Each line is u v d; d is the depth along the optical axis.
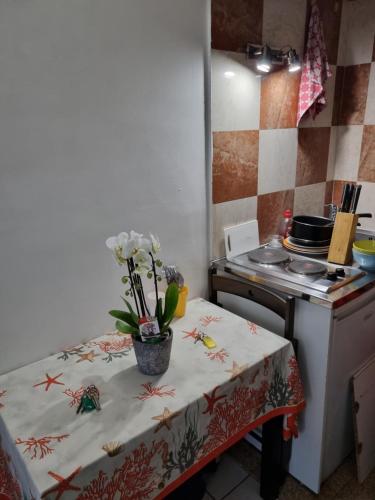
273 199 1.85
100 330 1.40
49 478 0.81
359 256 1.52
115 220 1.34
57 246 1.22
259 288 1.45
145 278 1.45
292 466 1.58
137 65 1.26
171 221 1.50
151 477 0.98
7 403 1.05
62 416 0.99
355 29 1.86
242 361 1.20
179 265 1.58
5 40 1.01
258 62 1.54
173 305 1.16
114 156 1.28
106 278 1.36
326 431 1.46
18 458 0.90
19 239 1.14
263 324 1.56
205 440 1.09
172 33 1.32
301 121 1.84
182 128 1.44
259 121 1.67
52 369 1.20
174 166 1.45
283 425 1.40
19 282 1.17
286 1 1.60
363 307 1.44
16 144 1.08
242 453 1.72
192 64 1.40
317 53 1.69
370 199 2.00
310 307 1.33
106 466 0.88
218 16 1.41
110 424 0.96
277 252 1.73
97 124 1.22
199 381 1.11
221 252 1.71
